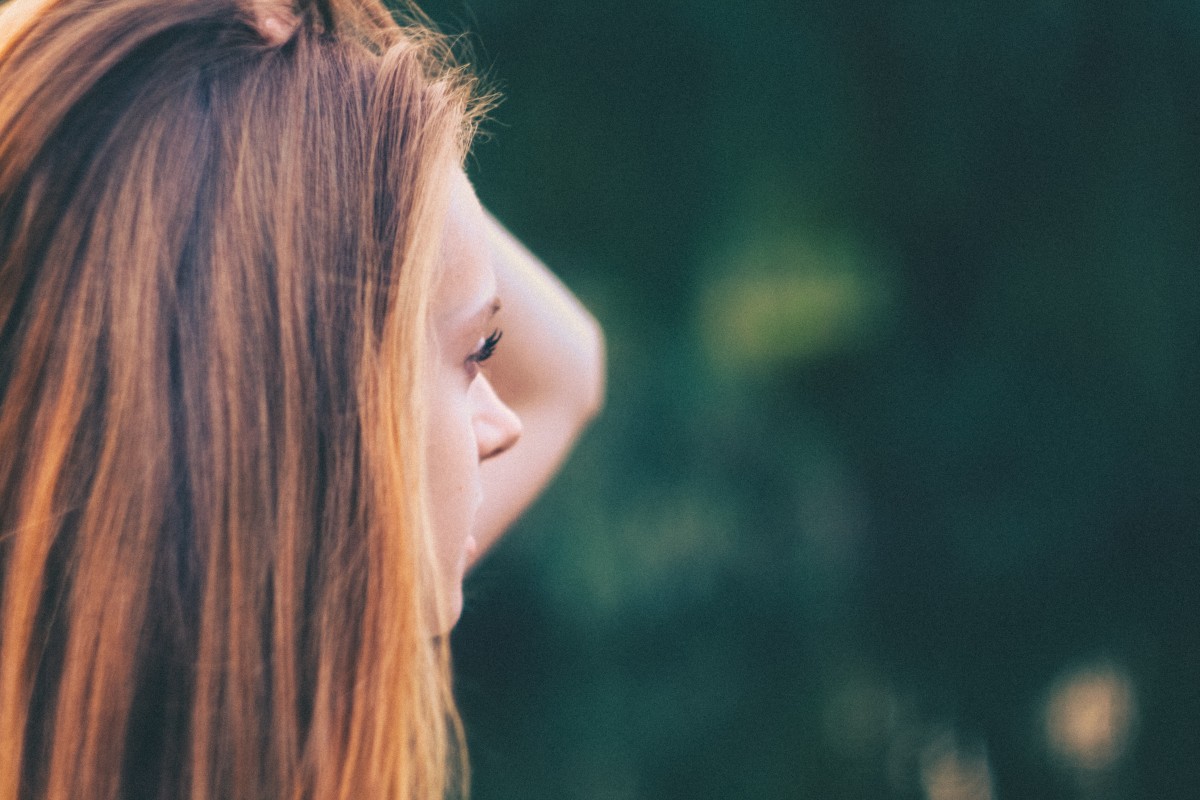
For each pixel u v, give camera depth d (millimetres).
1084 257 4594
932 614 5117
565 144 4168
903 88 4520
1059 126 4613
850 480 4871
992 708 5180
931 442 4809
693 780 4711
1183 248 4551
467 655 4680
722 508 4527
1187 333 4547
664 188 4254
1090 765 5273
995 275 4730
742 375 4328
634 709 4672
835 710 4922
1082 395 4758
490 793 4621
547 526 4449
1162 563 5016
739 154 4254
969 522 4961
